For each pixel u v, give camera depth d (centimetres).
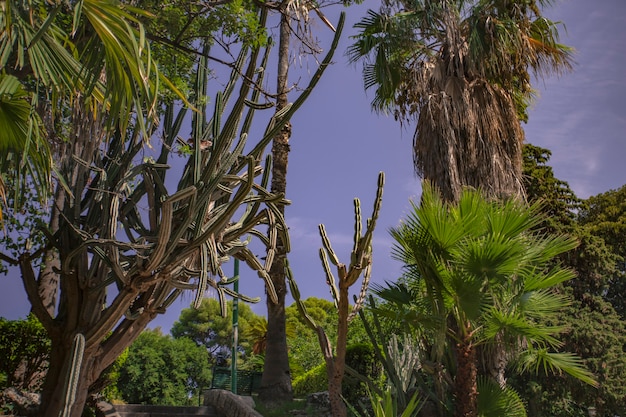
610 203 2505
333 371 819
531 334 913
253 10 751
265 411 1195
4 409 799
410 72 1380
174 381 2973
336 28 688
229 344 4197
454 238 903
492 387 978
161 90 671
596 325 1598
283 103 1412
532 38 1395
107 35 486
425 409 1041
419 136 1284
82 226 702
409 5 1366
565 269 982
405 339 1102
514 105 1426
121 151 707
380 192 758
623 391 1484
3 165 578
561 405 1504
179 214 664
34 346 929
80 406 632
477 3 1355
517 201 993
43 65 488
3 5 446
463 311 918
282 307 1374
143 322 674
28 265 688
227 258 709
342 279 792
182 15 670
